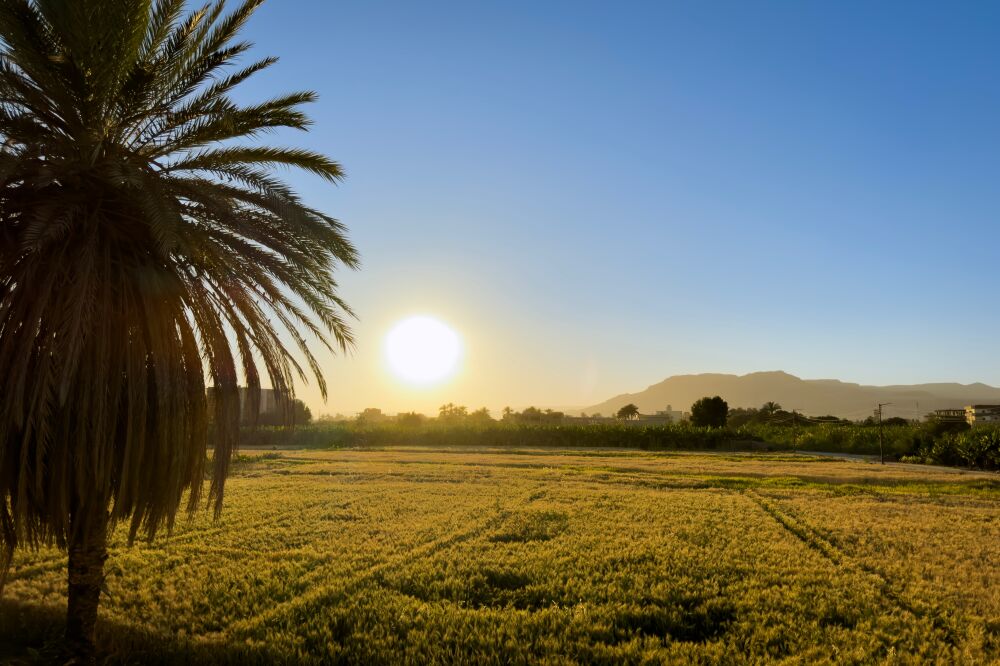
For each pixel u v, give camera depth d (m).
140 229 8.81
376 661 8.66
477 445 67.44
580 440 67.00
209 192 9.52
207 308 9.17
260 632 9.68
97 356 7.95
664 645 9.36
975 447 44.31
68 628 8.52
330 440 63.56
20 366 7.48
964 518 20.30
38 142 8.22
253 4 9.42
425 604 11.05
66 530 8.36
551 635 9.52
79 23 7.73
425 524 18.28
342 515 19.84
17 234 8.48
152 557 13.98
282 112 9.58
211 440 10.40
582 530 17.56
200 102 9.45
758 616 10.33
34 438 7.99
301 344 11.18
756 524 18.64
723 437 65.00
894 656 8.71
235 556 14.43
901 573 13.08
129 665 8.50
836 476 34.69
